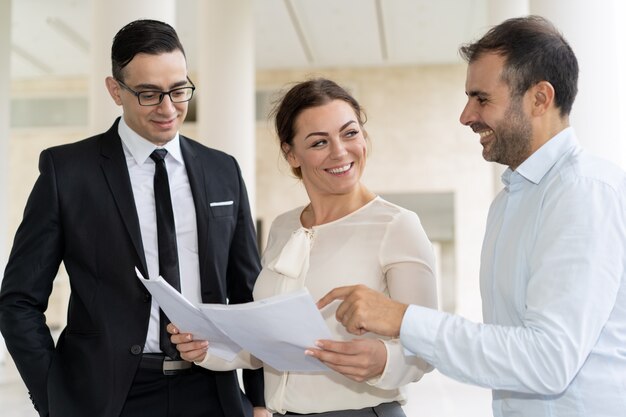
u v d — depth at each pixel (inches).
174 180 122.3
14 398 337.7
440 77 717.3
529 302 75.1
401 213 99.7
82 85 756.0
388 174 717.9
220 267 121.5
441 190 712.4
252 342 89.4
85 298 114.3
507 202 86.0
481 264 91.0
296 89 102.3
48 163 117.3
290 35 619.5
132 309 113.6
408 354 81.0
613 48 243.6
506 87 81.4
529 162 82.0
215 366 110.0
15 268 114.7
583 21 243.8
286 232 110.2
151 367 115.0
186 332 101.5
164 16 271.1
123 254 114.7
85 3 550.0
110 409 110.7
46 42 637.9
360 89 723.4
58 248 116.3
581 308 71.8
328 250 100.3
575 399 76.3
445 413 324.2
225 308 84.8
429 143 715.4
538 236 77.1
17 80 760.3
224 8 438.6
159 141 118.4
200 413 118.0
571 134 82.0
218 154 130.1
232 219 125.6
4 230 427.5
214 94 437.7
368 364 85.3
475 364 74.4
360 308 80.3
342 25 594.6
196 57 672.4
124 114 120.9
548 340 71.5
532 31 81.0
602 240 73.1
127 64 113.3
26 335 112.9
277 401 100.9
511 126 81.9
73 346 114.5
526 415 80.2
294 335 84.3
